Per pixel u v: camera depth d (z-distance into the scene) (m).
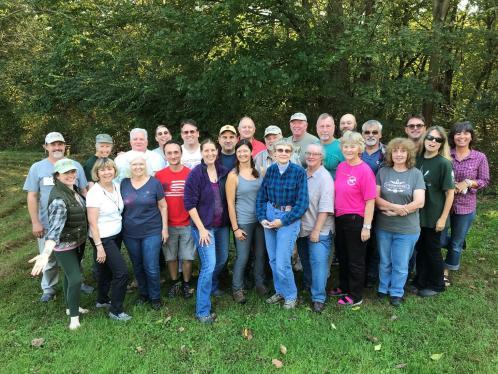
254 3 7.80
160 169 4.80
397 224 4.12
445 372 3.23
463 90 10.87
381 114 9.04
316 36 7.93
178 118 9.42
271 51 8.12
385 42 7.58
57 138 4.38
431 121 10.29
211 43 8.33
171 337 3.76
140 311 4.22
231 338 3.72
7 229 7.72
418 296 4.44
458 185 4.45
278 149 3.91
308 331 3.78
